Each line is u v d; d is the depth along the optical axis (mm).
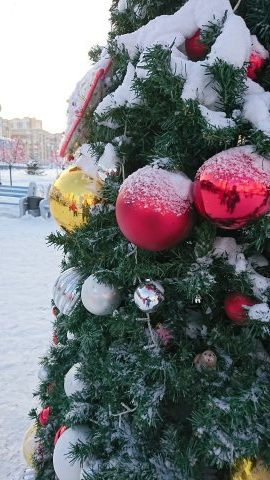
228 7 1245
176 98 1171
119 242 1481
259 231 1179
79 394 1803
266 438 1327
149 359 1402
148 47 1248
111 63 1560
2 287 5961
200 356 1394
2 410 3205
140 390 1407
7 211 12438
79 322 1828
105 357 1676
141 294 1327
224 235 1374
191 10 1298
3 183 23359
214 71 1146
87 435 1754
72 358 2139
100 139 1584
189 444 1404
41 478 2105
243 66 1180
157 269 1334
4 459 2729
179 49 1320
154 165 1237
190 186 1202
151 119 1368
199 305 1532
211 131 1103
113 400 1579
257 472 1370
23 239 9055
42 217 11445
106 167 1501
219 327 1412
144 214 1142
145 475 1433
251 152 1105
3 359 3920
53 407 2094
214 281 1241
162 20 1349
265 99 1195
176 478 1419
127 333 1602
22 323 4715
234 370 1375
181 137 1248
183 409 1581
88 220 1628
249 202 1064
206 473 1527
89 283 1555
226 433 1282
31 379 3604
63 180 1687
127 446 1548
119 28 1694
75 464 1680
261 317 1227
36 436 2197
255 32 1310
